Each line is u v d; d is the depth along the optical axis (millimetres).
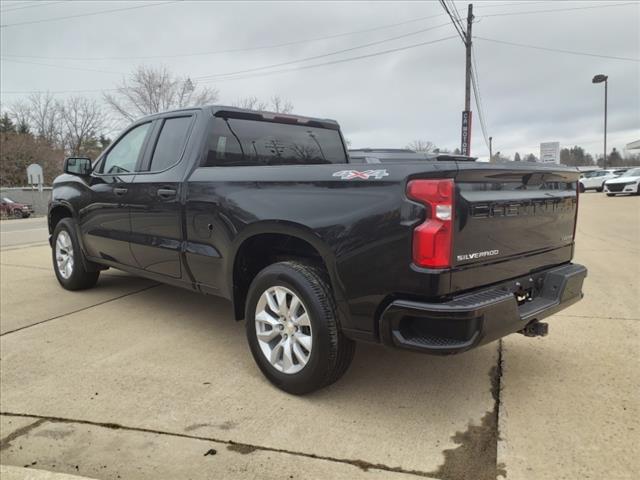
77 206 5523
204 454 2729
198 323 4875
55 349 4215
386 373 3709
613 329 4598
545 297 3469
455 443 2801
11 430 3000
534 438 2832
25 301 5648
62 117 54094
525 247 3303
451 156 4969
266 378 3559
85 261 5723
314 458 2676
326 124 5062
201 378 3645
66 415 3146
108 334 4566
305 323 3195
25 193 37438
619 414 3080
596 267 7438
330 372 3154
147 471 2602
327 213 3029
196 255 3973
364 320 2928
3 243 11492
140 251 4641
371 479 2500
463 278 2783
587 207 20297
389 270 2768
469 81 21109
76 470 2631
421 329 2773
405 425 2990
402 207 2713
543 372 3699
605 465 2582
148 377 3666
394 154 9453
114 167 5117
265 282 3393
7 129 60906
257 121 4469
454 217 2674
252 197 3475
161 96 37312
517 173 3094
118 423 3049
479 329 2691
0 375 3717
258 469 2590
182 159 4172
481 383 3533
